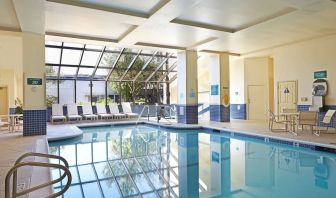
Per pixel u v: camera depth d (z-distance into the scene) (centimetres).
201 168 505
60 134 795
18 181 341
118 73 1346
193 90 1066
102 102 1389
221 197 355
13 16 629
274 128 878
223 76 1147
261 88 1240
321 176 450
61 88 1293
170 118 1309
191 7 574
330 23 704
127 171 485
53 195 205
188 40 898
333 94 842
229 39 882
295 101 957
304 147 634
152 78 1465
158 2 558
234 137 848
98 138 872
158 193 371
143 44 930
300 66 943
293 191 377
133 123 1192
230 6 588
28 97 730
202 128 1002
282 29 758
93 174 464
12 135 745
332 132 766
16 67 1133
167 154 633
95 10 573
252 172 478
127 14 604
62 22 691
